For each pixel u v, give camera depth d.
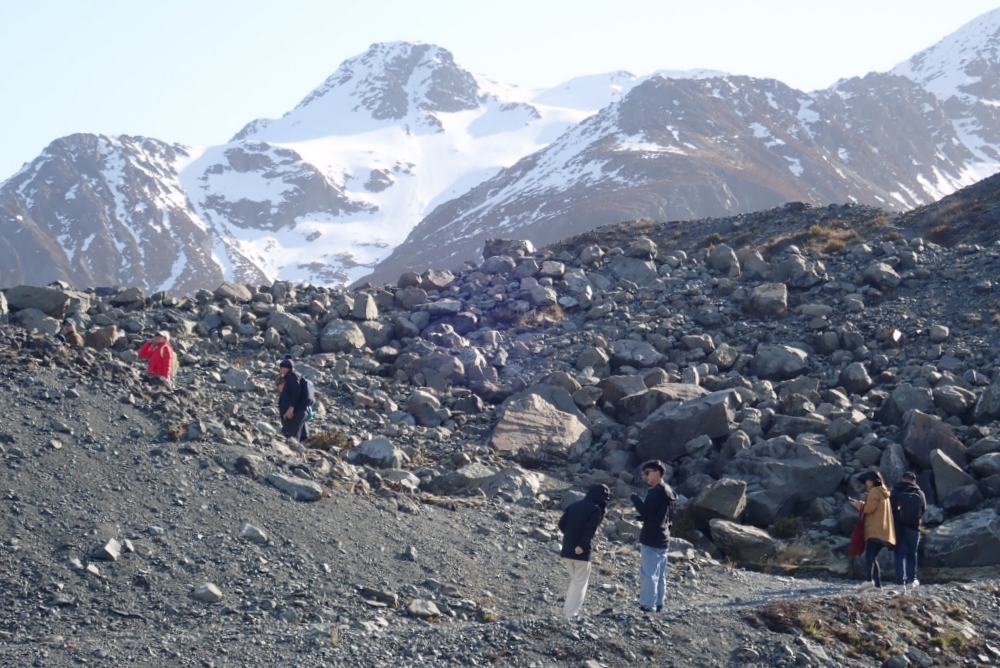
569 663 10.46
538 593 13.33
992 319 26.83
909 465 18.70
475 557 14.15
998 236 35.22
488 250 38.94
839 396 22.91
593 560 15.07
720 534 16.95
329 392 23.72
